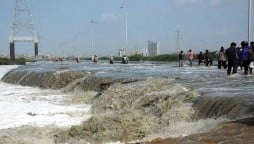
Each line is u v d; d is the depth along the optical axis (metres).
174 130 14.41
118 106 23.17
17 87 40.34
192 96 18.42
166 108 18.42
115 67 47.94
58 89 36.50
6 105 25.73
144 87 23.69
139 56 101.69
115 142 14.54
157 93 21.20
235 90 19.28
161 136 13.81
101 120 15.81
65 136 15.41
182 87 21.81
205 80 24.94
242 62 27.78
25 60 116.56
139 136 14.94
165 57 96.62
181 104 18.02
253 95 17.05
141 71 36.84
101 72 36.69
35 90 36.34
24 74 45.88
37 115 21.31
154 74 31.59
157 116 18.14
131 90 23.81
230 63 27.73
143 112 19.42
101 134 15.00
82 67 48.59
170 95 19.86
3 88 39.22
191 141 11.54
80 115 21.39
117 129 15.12
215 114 15.80
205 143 11.13
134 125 15.40
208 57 46.16
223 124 13.27
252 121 13.16
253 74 28.25
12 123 19.16
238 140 10.98
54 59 115.88
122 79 28.97
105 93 25.14
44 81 39.53
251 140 10.86
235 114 14.77
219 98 16.58
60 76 38.19
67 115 21.28
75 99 27.64
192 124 14.79
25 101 27.88
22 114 21.72
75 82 34.38
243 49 27.64
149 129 15.40
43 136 15.95
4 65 97.19
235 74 27.73
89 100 26.83
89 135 15.14
